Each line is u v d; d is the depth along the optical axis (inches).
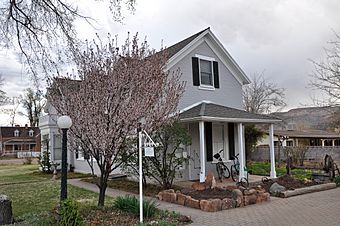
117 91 333.1
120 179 609.6
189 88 613.9
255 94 1663.4
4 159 1815.9
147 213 309.9
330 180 548.1
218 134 638.5
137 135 352.2
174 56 587.2
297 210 351.9
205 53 654.5
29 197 447.2
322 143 1544.0
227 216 327.3
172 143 479.2
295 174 638.5
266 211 349.1
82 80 348.8
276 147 1099.9
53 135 832.9
